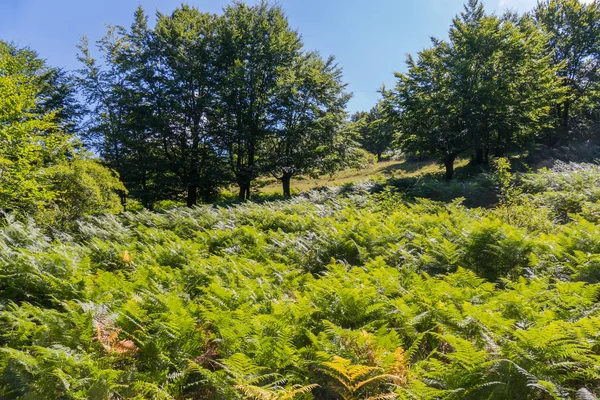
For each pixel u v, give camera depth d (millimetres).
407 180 21141
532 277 5684
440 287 4969
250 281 5938
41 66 26375
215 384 3346
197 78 26781
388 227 9219
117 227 12492
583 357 3084
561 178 13953
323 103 27094
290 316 4504
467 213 11305
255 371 3447
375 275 5730
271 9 29156
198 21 29656
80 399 3230
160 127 25828
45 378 3439
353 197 16484
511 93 22000
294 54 28266
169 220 14523
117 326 4484
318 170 28156
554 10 29000
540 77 22969
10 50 25109
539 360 3174
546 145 27766
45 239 8414
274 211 14172
